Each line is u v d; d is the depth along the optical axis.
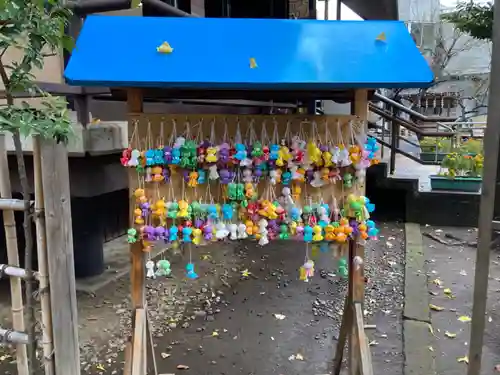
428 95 15.02
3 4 1.65
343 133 2.11
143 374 2.26
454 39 12.99
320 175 2.10
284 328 3.68
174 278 4.70
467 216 6.54
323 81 1.84
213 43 2.03
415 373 2.96
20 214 4.76
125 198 6.04
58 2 1.95
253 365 3.12
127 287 4.41
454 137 8.05
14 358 3.12
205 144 2.06
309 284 4.62
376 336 3.49
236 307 4.07
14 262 2.15
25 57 1.85
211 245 5.83
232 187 2.06
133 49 1.98
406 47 2.01
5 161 2.07
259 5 7.58
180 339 3.48
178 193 2.12
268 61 1.94
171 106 4.82
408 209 6.74
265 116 2.09
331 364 3.13
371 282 4.57
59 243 2.03
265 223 2.10
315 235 2.10
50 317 2.08
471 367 1.87
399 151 7.41
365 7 6.43
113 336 3.48
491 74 1.67
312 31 2.09
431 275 4.77
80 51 1.97
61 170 2.00
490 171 1.72
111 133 3.74
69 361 2.12
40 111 1.92
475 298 1.83
